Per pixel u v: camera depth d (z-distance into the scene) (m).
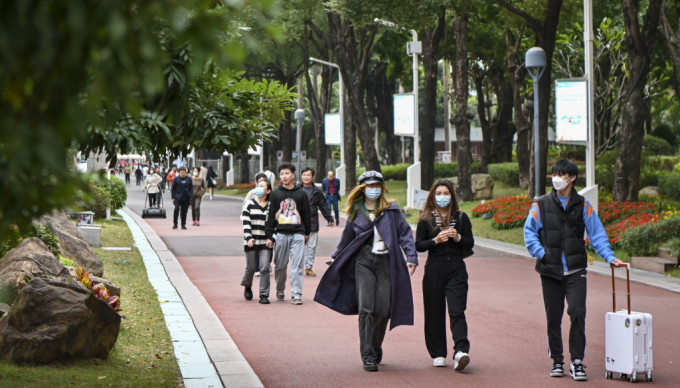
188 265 21.86
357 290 10.32
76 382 8.33
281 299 16.05
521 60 58.44
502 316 14.52
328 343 11.89
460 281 10.30
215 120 7.72
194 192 34.94
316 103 70.44
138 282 16.91
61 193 2.75
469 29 52.47
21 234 3.06
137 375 9.00
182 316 13.27
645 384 9.63
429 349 10.46
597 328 13.61
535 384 9.54
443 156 86.62
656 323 14.23
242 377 9.26
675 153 66.00
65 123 2.50
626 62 50.69
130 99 2.52
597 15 49.66
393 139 75.38
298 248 15.59
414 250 10.39
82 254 15.78
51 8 2.37
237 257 23.91
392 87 77.38
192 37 2.69
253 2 2.67
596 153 48.19
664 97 65.19
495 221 32.97
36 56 2.43
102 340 9.48
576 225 9.98
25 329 8.99
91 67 2.50
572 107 29.17
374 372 10.07
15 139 2.41
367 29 52.53
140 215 40.12
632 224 25.94
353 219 10.48
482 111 60.44
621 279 20.50
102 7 2.33
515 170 50.91
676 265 21.89
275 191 15.71
